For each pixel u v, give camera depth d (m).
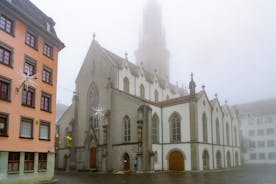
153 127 53.72
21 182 32.28
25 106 34.16
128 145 51.53
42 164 36.47
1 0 30.97
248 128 103.56
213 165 58.22
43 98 38.22
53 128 39.34
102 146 53.38
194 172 49.34
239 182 33.28
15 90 32.81
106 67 58.78
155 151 52.72
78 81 63.00
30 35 36.69
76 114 60.97
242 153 99.94
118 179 37.72
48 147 37.75
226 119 70.12
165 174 45.38
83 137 59.06
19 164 32.34
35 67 36.69
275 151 97.12
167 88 76.62
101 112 56.50
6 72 31.78
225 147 66.88
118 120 54.16
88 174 47.84
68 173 50.62
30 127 35.03
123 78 59.00
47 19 40.91
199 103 55.06
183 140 52.78
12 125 31.81
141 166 48.69
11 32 33.28
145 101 52.06
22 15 34.22
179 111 54.12
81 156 58.00
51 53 40.62
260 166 75.81
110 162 52.94
